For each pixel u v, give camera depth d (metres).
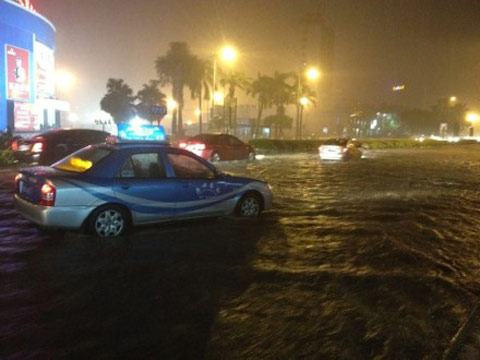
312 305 4.76
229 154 23.14
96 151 7.42
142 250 6.54
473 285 5.52
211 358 3.63
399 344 3.95
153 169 7.47
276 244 7.11
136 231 7.55
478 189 14.71
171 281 5.35
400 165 24.77
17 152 16.69
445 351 3.83
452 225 8.91
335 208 10.48
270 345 3.88
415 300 4.98
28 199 6.90
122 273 5.57
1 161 18.02
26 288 5.05
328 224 8.70
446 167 23.98
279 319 4.39
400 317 4.52
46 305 4.60
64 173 6.90
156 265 5.90
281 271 5.82
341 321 4.39
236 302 4.78
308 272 5.81
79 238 7.00
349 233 7.99
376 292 5.18
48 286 5.11
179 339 3.93
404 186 15.07
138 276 5.49
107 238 7.02
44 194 6.55
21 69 35.78
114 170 7.07
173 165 7.68
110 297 4.83
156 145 7.65
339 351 3.81
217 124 54.19
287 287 5.26
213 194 8.12
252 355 3.70
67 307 4.56
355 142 29.06
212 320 4.33
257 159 26.89
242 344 3.88
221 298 4.88
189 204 7.78
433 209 10.69
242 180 8.66
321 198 11.98
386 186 14.91
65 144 17.11
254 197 8.92
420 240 7.64
